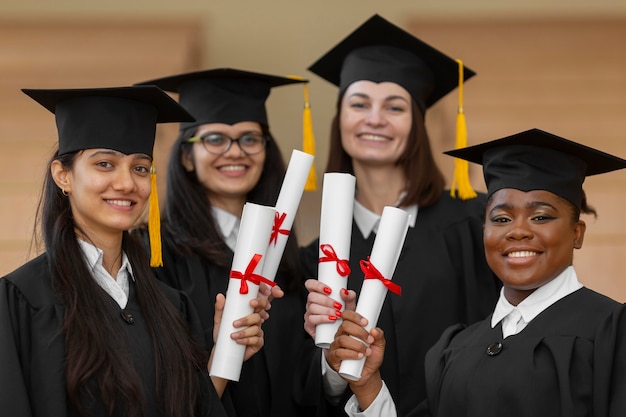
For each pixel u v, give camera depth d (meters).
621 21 7.98
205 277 4.43
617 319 3.25
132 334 3.40
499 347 3.40
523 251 3.40
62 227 3.41
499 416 3.28
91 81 7.84
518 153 3.47
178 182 4.55
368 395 3.78
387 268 3.66
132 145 3.49
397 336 4.44
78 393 3.18
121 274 3.53
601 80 7.89
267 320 4.46
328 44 8.00
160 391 3.38
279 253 3.83
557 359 3.23
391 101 4.63
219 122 4.52
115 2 7.98
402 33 4.65
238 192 4.53
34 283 3.33
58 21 7.91
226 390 4.08
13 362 3.17
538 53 7.98
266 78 4.63
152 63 7.90
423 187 4.64
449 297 4.50
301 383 4.37
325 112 7.88
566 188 3.43
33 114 7.69
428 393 3.73
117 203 3.42
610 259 7.41
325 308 3.71
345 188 3.77
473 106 7.88
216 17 8.02
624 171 7.55
